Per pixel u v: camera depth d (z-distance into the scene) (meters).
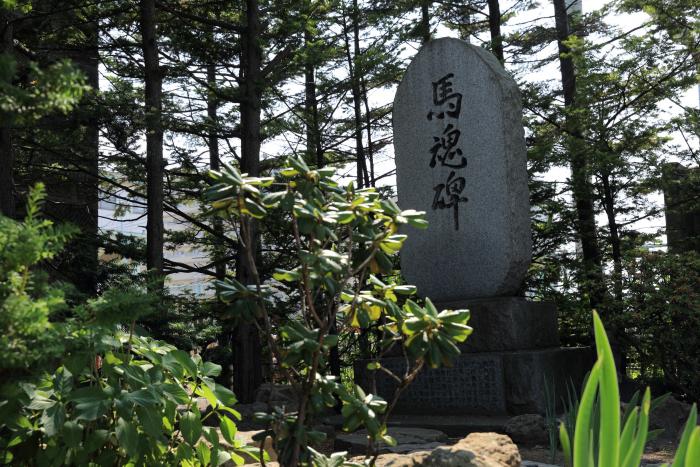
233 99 10.28
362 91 12.66
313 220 2.40
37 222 2.02
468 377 6.62
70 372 2.46
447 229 7.21
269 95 12.16
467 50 7.22
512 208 6.89
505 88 7.04
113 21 11.34
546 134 11.24
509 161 6.94
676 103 10.18
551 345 7.19
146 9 9.71
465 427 6.19
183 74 12.02
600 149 10.26
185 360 2.88
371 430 2.39
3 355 1.82
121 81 12.31
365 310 2.55
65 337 2.30
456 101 7.25
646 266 7.20
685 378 7.23
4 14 6.62
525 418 5.80
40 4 9.02
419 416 6.77
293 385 2.45
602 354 1.83
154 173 9.52
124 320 2.40
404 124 7.57
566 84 12.27
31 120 1.90
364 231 2.60
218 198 2.43
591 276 8.97
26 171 10.75
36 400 2.51
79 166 11.50
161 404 2.78
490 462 2.58
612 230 10.60
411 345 2.46
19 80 5.74
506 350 6.63
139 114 9.92
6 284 1.97
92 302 2.28
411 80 7.55
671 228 11.45
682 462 1.81
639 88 10.38
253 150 10.15
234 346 10.35
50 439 2.58
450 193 7.21
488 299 6.91
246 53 10.63
